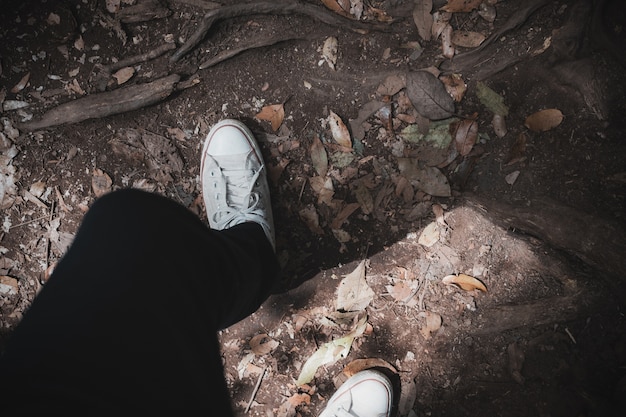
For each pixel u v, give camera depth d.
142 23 1.61
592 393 1.41
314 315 1.55
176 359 0.70
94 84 1.59
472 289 1.52
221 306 0.99
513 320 1.48
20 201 1.58
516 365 1.46
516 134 1.53
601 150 1.48
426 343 1.51
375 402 1.46
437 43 1.58
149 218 0.81
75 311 0.64
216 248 0.98
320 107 1.60
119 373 0.61
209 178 1.55
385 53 1.59
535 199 1.49
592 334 1.44
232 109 1.61
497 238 1.53
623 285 1.41
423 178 1.55
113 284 0.69
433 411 1.49
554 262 1.48
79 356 0.60
